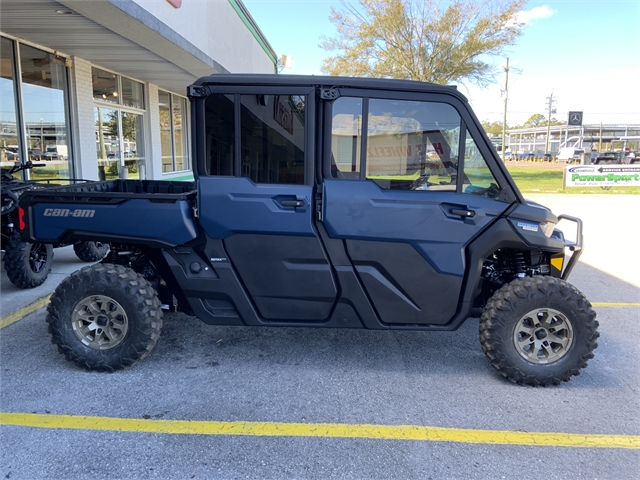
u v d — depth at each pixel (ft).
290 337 15.17
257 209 11.55
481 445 9.73
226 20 42.55
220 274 11.99
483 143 11.66
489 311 12.03
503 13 80.69
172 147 49.88
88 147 32.73
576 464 9.18
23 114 26.68
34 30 24.67
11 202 17.22
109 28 24.20
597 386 12.28
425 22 82.94
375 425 10.37
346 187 11.51
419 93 11.43
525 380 12.01
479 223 11.68
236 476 8.70
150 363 13.15
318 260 11.82
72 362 12.83
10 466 8.87
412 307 12.03
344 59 90.89
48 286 19.63
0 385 11.78
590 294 20.59
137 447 9.49
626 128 259.80
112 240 12.03
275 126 11.40
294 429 10.18
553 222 12.32
